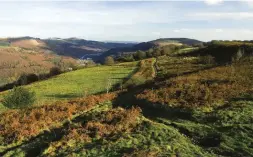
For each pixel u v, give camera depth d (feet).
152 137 100.07
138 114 127.54
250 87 142.72
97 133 107.96
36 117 139.54
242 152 86.94
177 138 98.78
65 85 278.87
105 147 95.14
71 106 152.35
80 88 256.73
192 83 164.04
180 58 423.64
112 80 284.20
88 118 128.67
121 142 97.35
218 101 130.00
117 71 347.36
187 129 107.14
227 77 168.96
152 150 87.97
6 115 148.25
